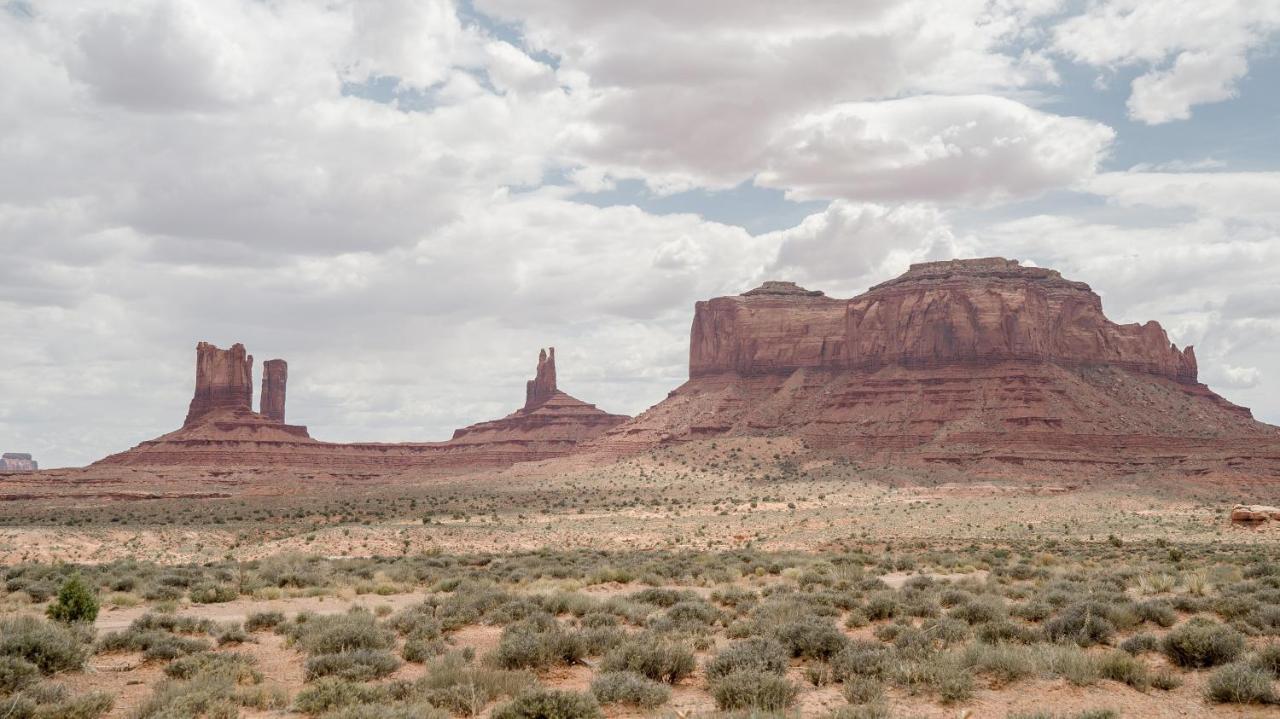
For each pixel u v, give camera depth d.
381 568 52.47
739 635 24.08
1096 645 21.84
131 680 19.03
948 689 16.33
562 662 20.38
